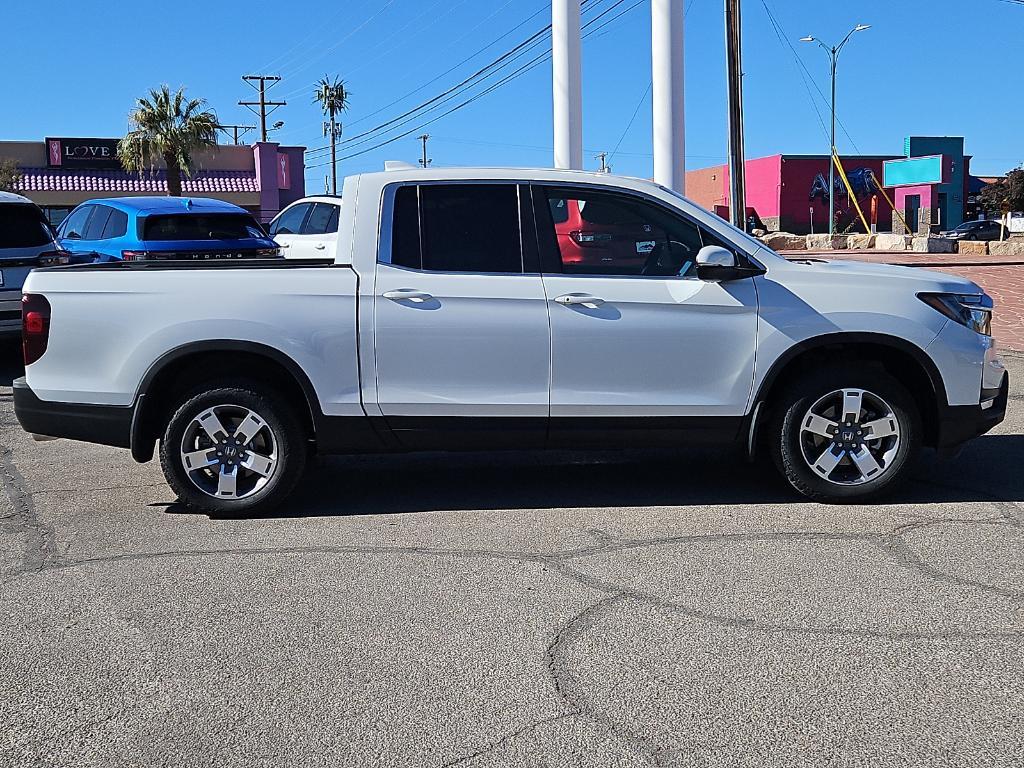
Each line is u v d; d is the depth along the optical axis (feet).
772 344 19.26
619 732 11.28
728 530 18.43
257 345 18.98
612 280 19.31
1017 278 75.10
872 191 214.48
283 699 12.17
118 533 18.78
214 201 44.16
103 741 11.27
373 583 15.96
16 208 36.42
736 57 59.21
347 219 19.51
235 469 19.54
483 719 11.62
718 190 241.35
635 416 19.42
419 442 19.49
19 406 19.70
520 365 19.16
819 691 12.16
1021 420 27.35
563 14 52.75
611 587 15.66
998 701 11.88
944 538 17.79
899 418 19.52
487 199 19.61
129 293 19.22
